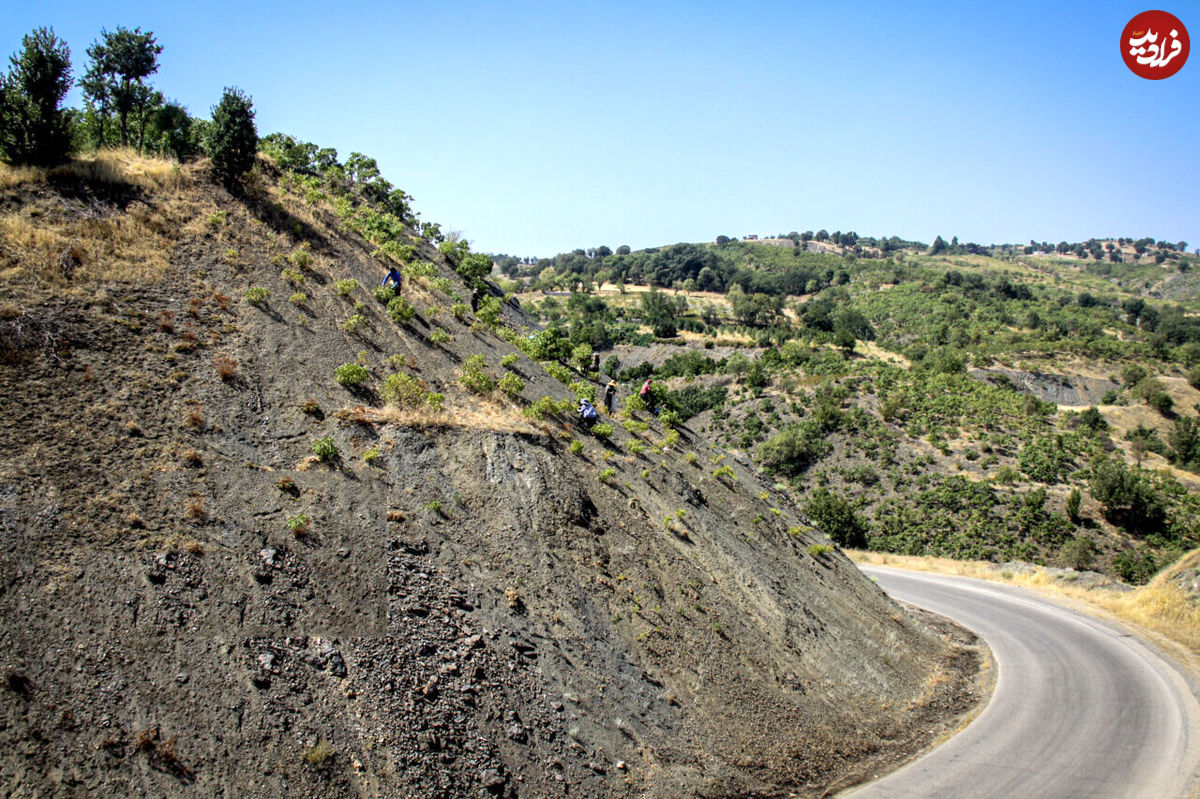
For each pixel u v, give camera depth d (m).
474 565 13.46
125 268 16.11
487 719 10.86
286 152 28.91
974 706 18.83
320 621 10.84
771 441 63.91
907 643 22.03
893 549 47.25
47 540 9.98
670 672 13.97
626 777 11.34
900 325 141.25
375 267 23.64
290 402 15.00
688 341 110.62
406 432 15.57
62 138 18.19
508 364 22.41
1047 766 14.77
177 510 11.34
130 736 8.39
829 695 16.44
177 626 9.76
